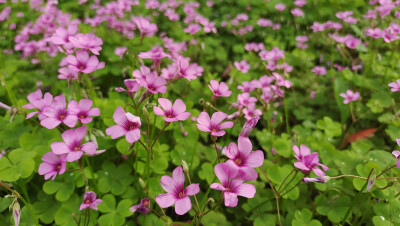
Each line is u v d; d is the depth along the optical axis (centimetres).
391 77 33
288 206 22
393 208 19
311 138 26
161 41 38
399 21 37
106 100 25
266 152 27
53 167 16
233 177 14
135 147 22
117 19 40
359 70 37
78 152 15
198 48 38
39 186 22
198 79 32
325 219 23
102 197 21
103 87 32
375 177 16
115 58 34
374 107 30
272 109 31
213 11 51
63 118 16
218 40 41
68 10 46
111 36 38
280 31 45
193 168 24
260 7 50
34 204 20
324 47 41
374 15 37
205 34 42
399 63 35
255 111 24
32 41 34
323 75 36
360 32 38
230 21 46
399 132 27
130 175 22
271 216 21
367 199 22
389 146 28
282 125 32
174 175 15
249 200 22
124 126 15
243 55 39
